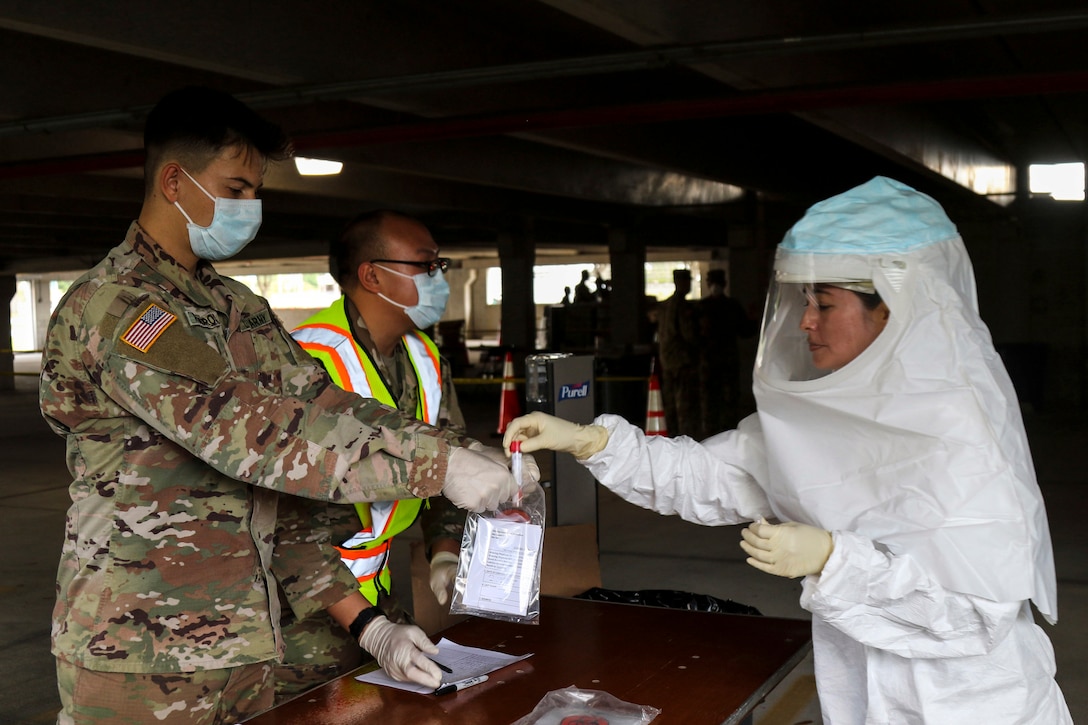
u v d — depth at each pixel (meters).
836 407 1.59
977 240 15.02
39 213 15.81
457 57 7.38
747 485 2.01
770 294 1.74
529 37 7.95
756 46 5.32
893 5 7.13
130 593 1.67
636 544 5.98
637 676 1.89
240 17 5.94
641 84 9.09
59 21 5.12
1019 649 1.57
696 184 16.12
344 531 2.23
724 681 1.86
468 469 1.70
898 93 6.41
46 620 4.63
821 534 1.52
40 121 6.91
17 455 10.19
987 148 14.58
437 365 2.59
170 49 5.61
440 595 2.39
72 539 1.72
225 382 1.67
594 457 2.02
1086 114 10.99
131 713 1.68
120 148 9.99
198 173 1.77
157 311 1.67
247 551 1.79
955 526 1.49
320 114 8.84
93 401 1.67
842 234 1.56
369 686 1.87
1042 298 13.52
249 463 1.64
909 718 1.59
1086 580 4.99
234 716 1.83
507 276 19.30
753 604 4.71
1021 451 1.57
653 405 5.72
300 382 1.93
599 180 14.37
